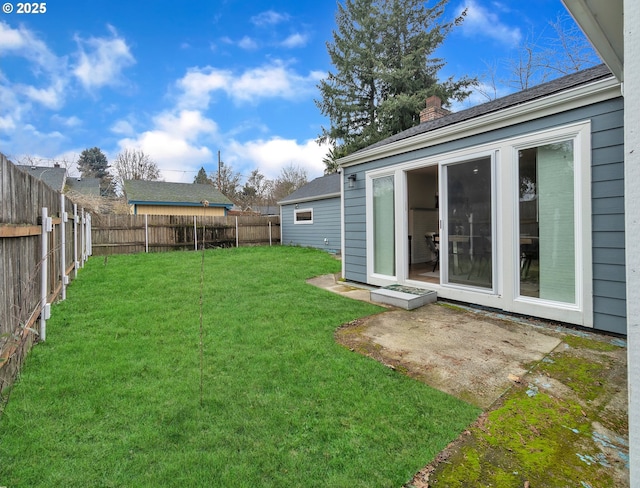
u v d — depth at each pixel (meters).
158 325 3.87
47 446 1.87
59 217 4.87
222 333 3.63
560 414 2.17
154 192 17.45
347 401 2.33
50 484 1.62
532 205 4.07
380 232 6.18
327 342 3.41
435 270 6.91
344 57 18.23
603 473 1.69
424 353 3.11
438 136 4.97
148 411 2.20
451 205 4.93
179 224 13.11
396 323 4.00
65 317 4.11
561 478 1.67
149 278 6.58
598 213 3.52
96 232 11.52
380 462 1.78
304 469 1.74
